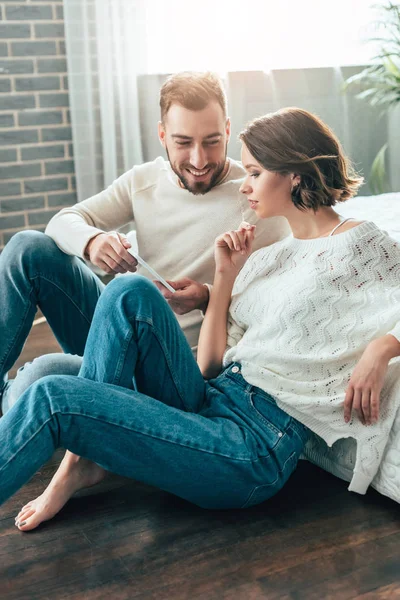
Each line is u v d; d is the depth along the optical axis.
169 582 1.46
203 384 1.77
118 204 2.14
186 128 1.87
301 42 4.20
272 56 4.15
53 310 2.10
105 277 3.80
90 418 1.50
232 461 1.57
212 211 2.01
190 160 1.91
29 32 3.71
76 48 3.72
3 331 2.04
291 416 1.68
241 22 4.03
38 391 1.50
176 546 1.58
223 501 1.64
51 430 1.49
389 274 1.67
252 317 1.79
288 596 1.41
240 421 1.65
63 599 1.42
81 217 2.09
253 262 1.82
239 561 1.52
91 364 1.64
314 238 1.75
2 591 1.45
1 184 3.82
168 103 1.90
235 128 4.15
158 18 3.84
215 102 1.88
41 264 2.03
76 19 3.69
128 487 1.83
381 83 4.36
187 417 1.60
